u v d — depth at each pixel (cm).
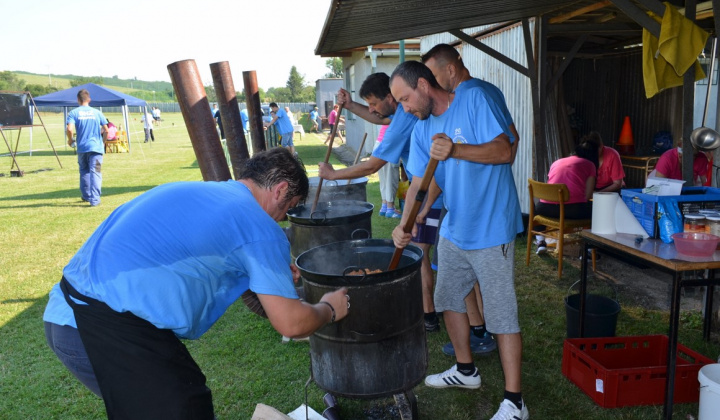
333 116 2086
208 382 305
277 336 363
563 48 745
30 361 341
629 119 785
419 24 466
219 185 179
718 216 254
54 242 650
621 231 287
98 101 1817
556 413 261
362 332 215
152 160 1672
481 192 239
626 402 261
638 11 292
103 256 166
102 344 162
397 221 688
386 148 326
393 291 216
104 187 1110
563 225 450
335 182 440
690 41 280
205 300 172
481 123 233
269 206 186
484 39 755
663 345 293
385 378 222
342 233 316
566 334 347
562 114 754
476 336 330
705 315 330
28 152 2042
